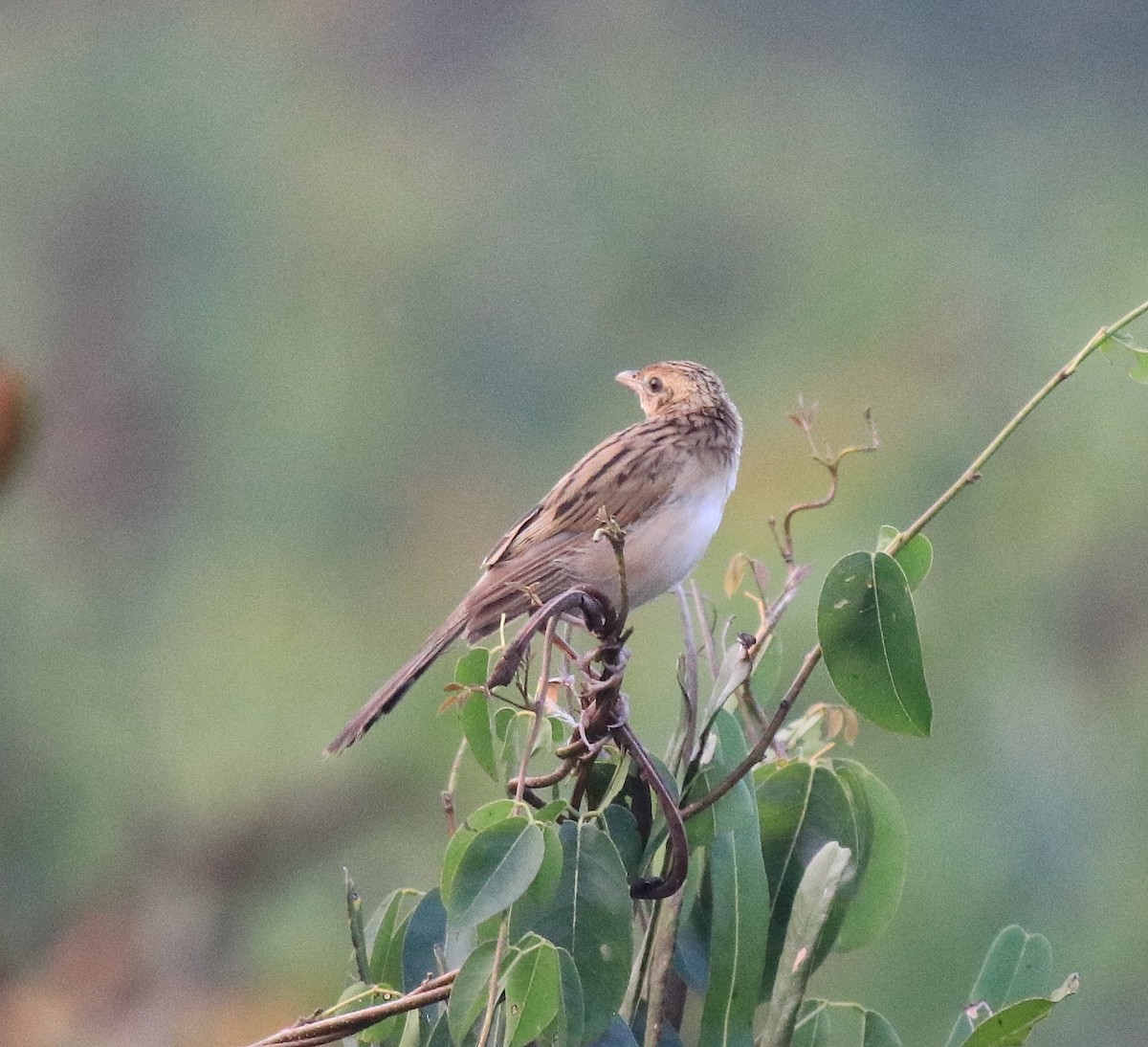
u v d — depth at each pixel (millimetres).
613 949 4348
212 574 18141
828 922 4914
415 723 12375
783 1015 4418
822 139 21844
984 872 10602
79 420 19938
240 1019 11305
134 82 22281
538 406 20031
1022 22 21703
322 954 11703
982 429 15195
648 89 22797
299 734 14555
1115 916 10531
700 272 20859
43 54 22609
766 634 4648
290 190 22031
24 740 14008
